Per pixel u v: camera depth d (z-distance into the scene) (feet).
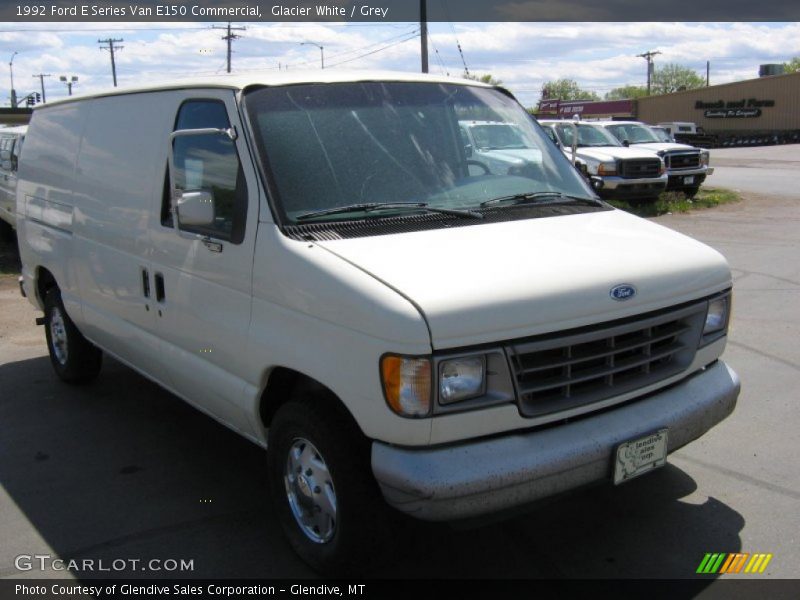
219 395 13.38
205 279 13.20
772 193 69.87
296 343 11.20
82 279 18.22
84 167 17.84
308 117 12.96
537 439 10.50
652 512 13.60
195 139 13.62
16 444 17.43
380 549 11.05
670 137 71.97
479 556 12.42
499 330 10.03
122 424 18.51
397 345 9.73
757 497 14.03
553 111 203.82
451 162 13.62
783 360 21.70
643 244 12.36
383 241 11.34
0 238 47.70
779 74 209.15
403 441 9.98
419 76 15.05
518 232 12.14
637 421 11.24
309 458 11.75
